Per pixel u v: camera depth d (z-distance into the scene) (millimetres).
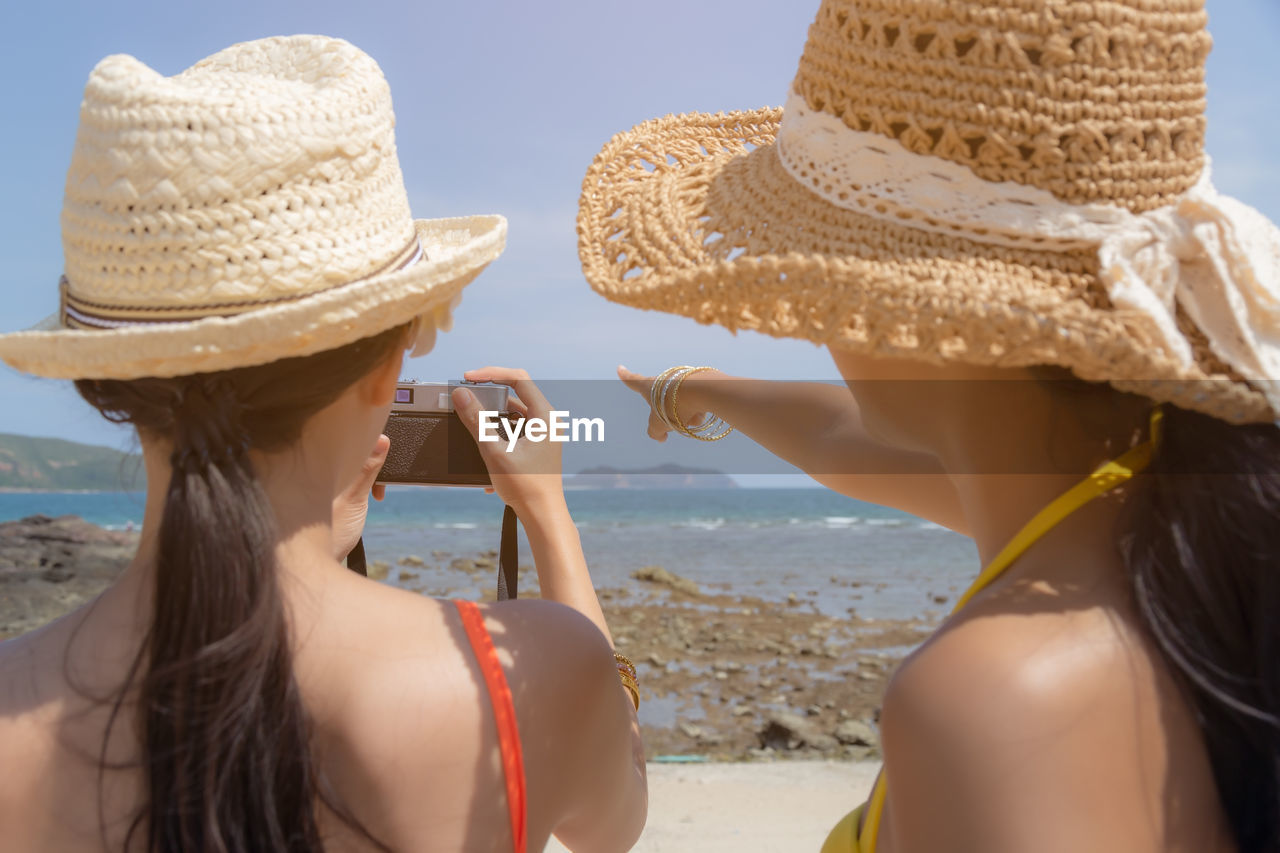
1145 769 947
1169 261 1031
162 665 1057
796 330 1104
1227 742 967
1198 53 1082
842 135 1158
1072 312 996
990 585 1100
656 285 1199
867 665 10797
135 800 1118
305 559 1212
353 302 1141
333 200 1192
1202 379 992
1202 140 1104
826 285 1070
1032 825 901
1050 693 940
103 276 1149
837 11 1177
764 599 17406
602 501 57969
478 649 1241
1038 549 1089
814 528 38562
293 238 1157
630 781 1498
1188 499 1015
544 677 1283
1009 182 1063
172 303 1137
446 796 1190
